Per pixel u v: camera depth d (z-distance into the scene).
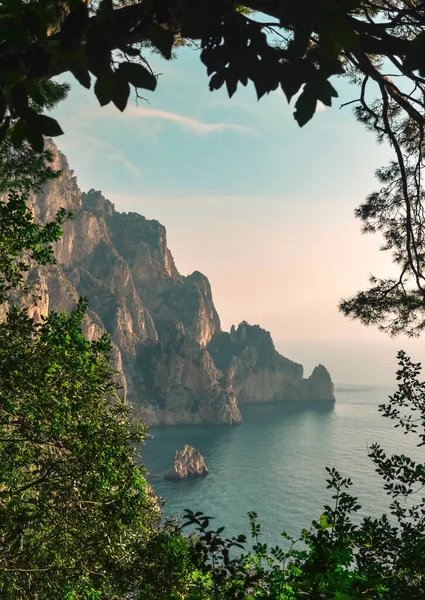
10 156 10.48
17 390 10.01
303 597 4.96
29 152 10.56
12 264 11.45
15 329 10.26
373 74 4.39
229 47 1.98
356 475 172.62
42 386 10.17
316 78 1.96
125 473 10.79
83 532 10.48
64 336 10.84
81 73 2.02
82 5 1.97
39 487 10.81
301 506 148.88
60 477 10.70
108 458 10.51
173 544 7.83
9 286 11.00
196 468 183.25
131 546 10.36
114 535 10.26
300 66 1.95
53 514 10.71
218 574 5.64
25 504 10.87
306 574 5.28
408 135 10.83
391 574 6.58
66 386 10.72
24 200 11.02
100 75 1.99
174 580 7.65
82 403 10.70
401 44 3.26
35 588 10.09
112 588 10.50
